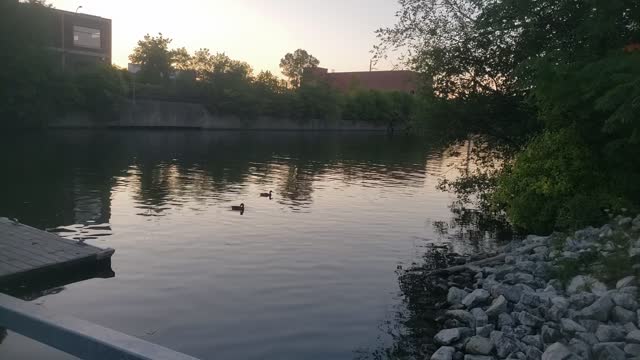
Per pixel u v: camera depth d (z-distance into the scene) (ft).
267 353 26.94
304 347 27.78
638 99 32.30
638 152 40.47
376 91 324.60
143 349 6.77
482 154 63.67
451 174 110.52
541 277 35.17
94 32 259.19
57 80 186.70
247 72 276.82
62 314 7.89
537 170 45.83
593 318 27.07
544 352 24.14
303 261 43.78
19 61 165.48
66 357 23.25
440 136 60.85
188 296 34.63
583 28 46.96
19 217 57.41
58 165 99.96
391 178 102.47
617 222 38.29
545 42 51.70
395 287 38.17
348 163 128.98
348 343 28.50
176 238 49.78
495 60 56.34
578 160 43.37
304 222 59.26
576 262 34.50
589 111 40.70
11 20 162.91
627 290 28.43
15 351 23.67
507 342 26.11
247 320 31.01
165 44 273.33
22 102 172.86
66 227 53.42
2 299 8.46
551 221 46.09
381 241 52.24
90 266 39.55
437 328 30.81
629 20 46.60
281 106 280.31
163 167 104.88
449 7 58.08
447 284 38.29
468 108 57.57
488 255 45.85
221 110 262.47
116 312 31.63
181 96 250.57
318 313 32.55
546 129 47.91
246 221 58.49
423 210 69.36
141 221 56.80
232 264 42.06
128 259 42.63
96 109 206.18
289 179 95.55
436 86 59.16
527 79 45.06
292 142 198.59
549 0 48.83
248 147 164.86
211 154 136.77
